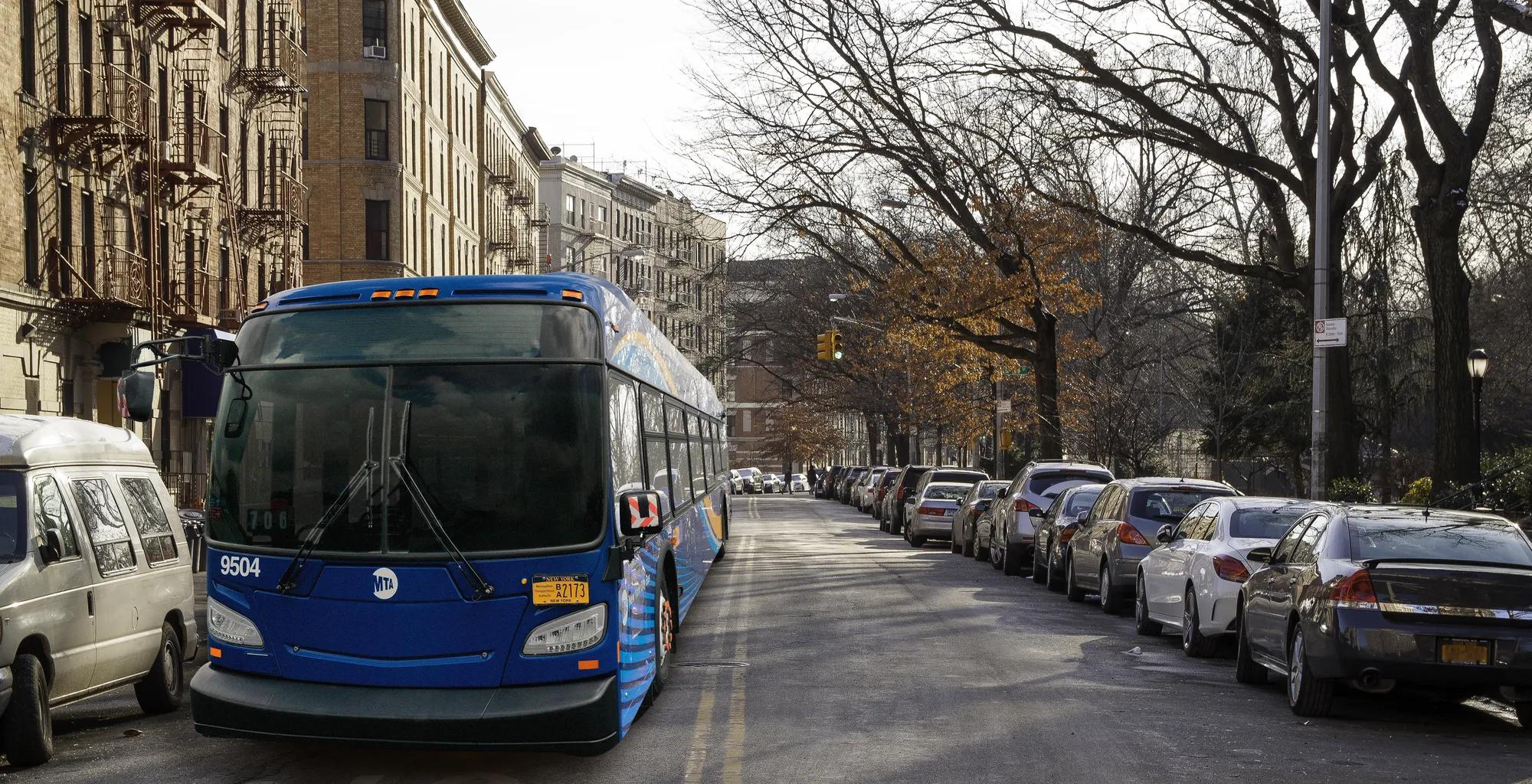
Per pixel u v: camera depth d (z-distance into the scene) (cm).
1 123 2698
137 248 3262
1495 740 989
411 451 838
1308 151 2741
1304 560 1115
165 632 1094
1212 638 1374
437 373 849
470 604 820
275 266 4469
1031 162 3170
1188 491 1791
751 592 2028
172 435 3516
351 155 5647
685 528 1505
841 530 4331
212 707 827
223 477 857
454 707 806
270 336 872
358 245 5650
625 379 965
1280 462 4891
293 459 848
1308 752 927
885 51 3188
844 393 6944
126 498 1067
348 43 5650
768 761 875
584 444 843
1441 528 1071
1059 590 2125
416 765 880
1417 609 989
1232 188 3869
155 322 3216
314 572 830
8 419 981
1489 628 983
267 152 4372
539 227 9269
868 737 950
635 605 925
